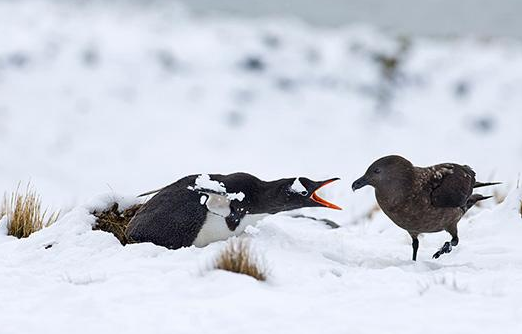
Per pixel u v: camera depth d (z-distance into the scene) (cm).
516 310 543
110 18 3991
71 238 737
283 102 3159
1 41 3475
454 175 755
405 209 737
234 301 556
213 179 735
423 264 713
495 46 3766
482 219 881
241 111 3083
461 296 575
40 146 2702
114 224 802
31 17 3841
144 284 608
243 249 625
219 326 517
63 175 2442
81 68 3319
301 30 4009
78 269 677
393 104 3164
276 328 512
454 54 3544
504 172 2420
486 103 3120
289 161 2697
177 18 4134
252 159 2706
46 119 2917
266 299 559
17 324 527
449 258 770
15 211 871
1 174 2355
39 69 3284
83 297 576
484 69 3356
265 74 3372
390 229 920
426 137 2898
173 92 3197
